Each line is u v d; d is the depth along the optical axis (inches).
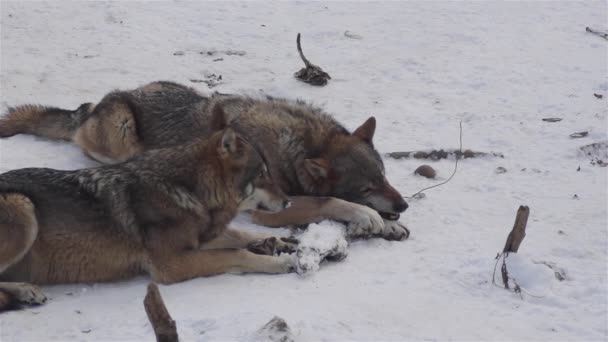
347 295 339.6
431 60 846.5
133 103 514.9
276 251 401.1
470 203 481.4
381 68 815.7
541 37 957.2
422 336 303.3
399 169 545.6
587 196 494.6
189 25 930.1
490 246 407.2
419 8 1063.6
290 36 919.7
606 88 765.3
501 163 562.6
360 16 1016.2
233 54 839.7
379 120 662.5
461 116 679.7
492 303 339.6
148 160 374.6
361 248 408.2
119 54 803.4
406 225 443.2
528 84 775.1
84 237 355.6
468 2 1107.3
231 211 380.8
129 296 350.6
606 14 1079.6
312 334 293.1
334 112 682.2
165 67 778.8
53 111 564.7
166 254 364.8
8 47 785.6
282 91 734.5
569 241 417.1
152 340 295.0
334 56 852.6
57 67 746.2
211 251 373.1
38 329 313.6
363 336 297.6
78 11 935.7
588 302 338.0
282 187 448.5
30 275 357.4
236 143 367.6
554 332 311.1
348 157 437.1
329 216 425.7
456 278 362.9
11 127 567.5
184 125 493.7
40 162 520.1
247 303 329.1
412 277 364.5
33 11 916.6
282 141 443.8
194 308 328.2
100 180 365.4
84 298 350.3
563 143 604.7
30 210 344.2
